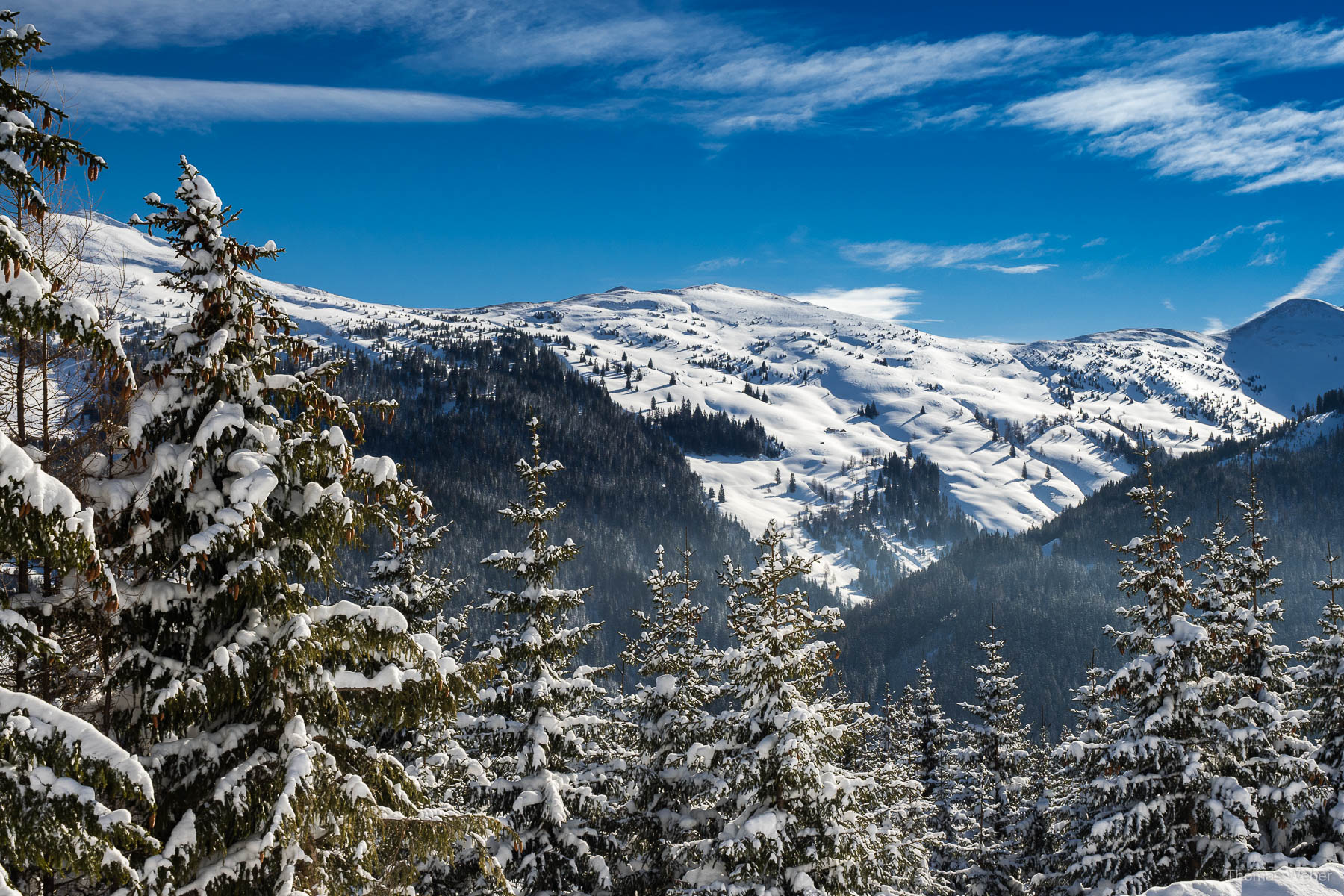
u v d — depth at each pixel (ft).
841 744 56.90
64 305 22.61
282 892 28.30
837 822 53.26
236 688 29.14
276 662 29.43
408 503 32.19
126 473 30.35
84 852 20.97
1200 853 65.51
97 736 21.59
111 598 25.81
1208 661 69.26
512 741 56.75
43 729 21.12
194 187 31.32
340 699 30.60
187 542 28.96
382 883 33.73
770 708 53.57
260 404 31.40
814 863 52.49
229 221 31.76
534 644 56.08
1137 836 64.69
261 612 31.42
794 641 55.01
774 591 56.13
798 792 53.11
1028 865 107.65
